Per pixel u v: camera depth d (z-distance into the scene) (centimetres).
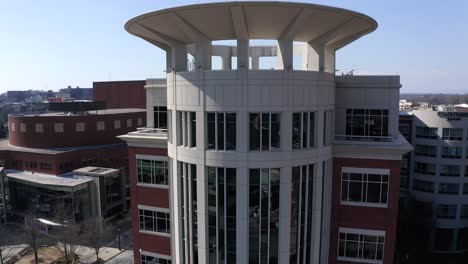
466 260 6925
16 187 7162
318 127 2686
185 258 2888
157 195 3381
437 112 7312
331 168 2978
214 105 2505
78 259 5744
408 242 6819
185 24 2491
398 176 2867
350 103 3109
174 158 2867
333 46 3322
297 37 2789
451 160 7281
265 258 2597
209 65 2805
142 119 9250
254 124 2481
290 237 2628
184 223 2845
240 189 2509
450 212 7375
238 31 2441
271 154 2484
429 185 7512
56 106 8431
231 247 2609
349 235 3030
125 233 6800
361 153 2914
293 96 2506
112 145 8325
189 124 2667
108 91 11069
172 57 3253
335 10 2348
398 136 3259
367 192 2950
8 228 6962
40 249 6125
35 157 7262
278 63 3278
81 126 7856
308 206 2742
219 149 2548
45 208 6769
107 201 7175
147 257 3503
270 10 2267
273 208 2566
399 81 3005
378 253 2981
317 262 2884
